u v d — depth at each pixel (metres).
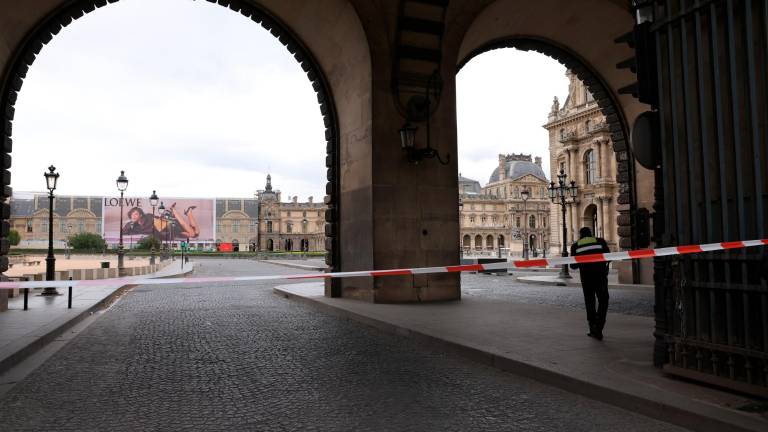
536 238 141.12
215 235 157.88
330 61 15.88
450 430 4.76
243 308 14.62
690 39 5.55
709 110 5.39
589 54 18.52
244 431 4.77
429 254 14.41
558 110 66.25
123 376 6.82
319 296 16.22
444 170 14.68
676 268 5.81
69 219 155.00
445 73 14.68
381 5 14.09
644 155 6.09
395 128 14.24
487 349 7.59
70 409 5.45
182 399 5.78
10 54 13.30
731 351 5.14
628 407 5.28
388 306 13.16
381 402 5.61
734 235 5.18
